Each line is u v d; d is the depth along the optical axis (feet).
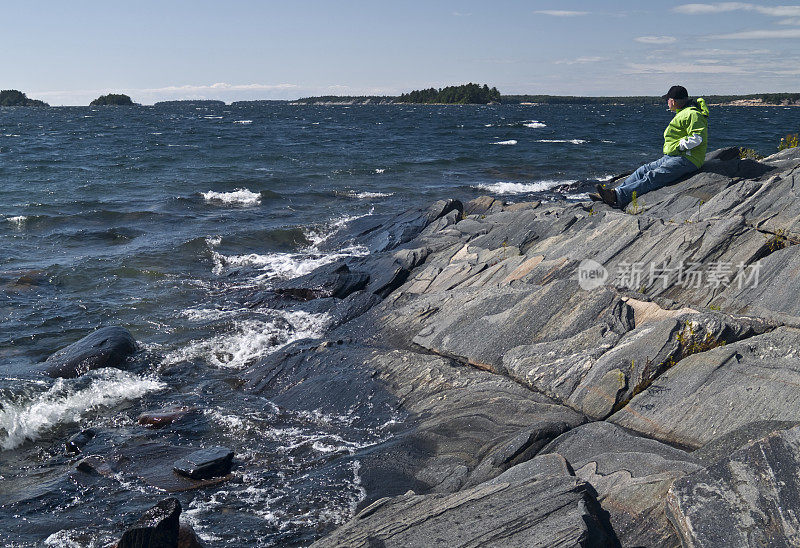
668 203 36.19
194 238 54.54
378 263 41.70
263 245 54.60
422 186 82.23
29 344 33.91
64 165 112.06
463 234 44.14
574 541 13.43
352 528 15.42
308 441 23.13
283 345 32.83
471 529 14.40
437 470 19.62
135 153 134.62
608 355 22.99
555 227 36.91
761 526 12.97
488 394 23.36
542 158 114.21
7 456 23.16
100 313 38.32
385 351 28.35
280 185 85.10
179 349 32.89
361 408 24.95
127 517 18.90
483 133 203.82
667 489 15.01
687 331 22.34
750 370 19.92
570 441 18.92
